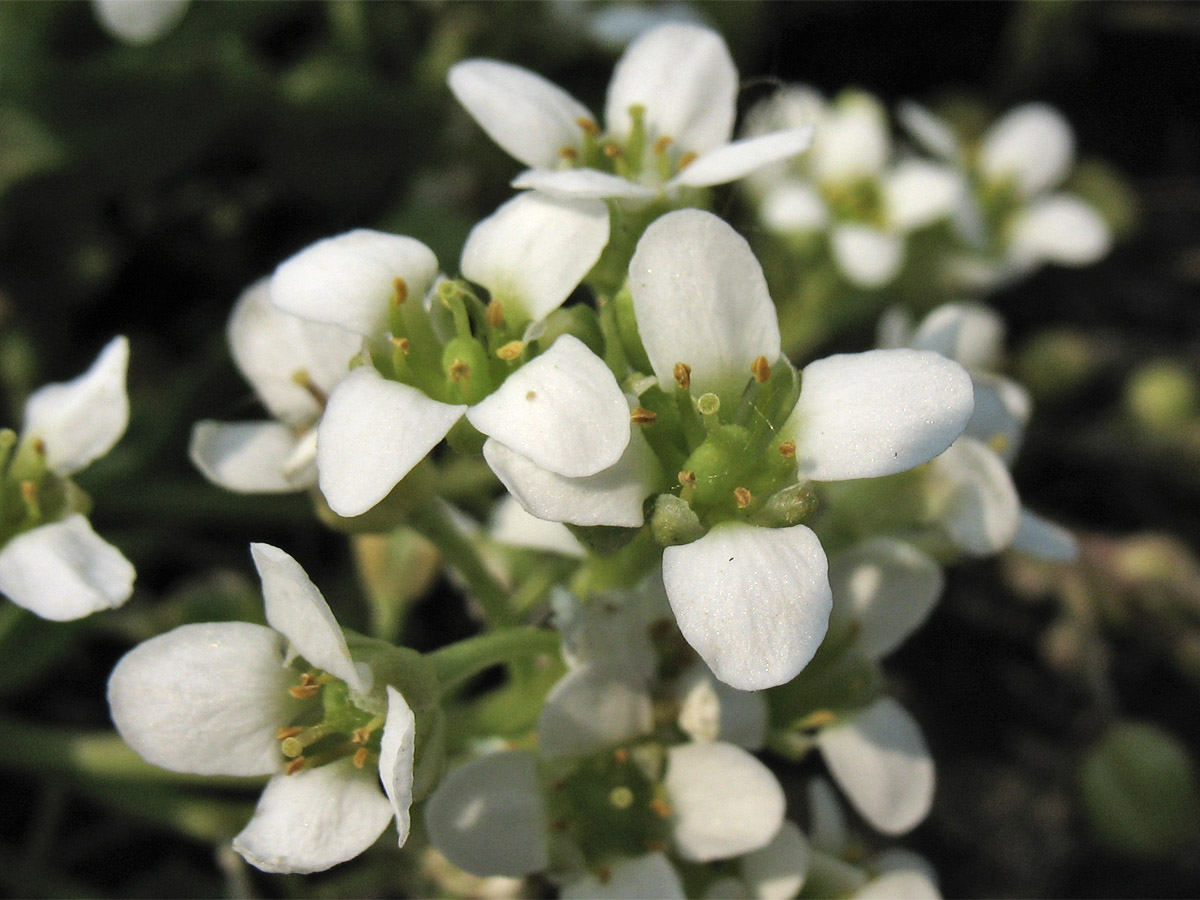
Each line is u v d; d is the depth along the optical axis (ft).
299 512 0.20
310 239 0.23
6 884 0.17
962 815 0.21
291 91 0.21
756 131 0.17
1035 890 0.21
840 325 0.24
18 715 0.19
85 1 0.20
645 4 0.24
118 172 0.21
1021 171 0.25
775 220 0.22
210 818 0.16
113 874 0.19
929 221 0.23
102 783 0.16
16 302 0.21
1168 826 0.20
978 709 0.22
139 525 0.20
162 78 0.20
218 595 0.18
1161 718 0.22
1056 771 0.22
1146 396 0.23
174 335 0.22
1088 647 0.21
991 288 0.24
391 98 0.22
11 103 0.19
